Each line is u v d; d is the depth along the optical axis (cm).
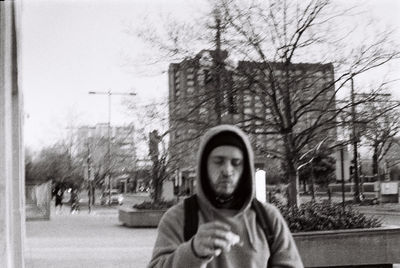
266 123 1527
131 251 1606
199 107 1564
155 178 2983
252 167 266
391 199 4166
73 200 4512
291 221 1245
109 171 6016
